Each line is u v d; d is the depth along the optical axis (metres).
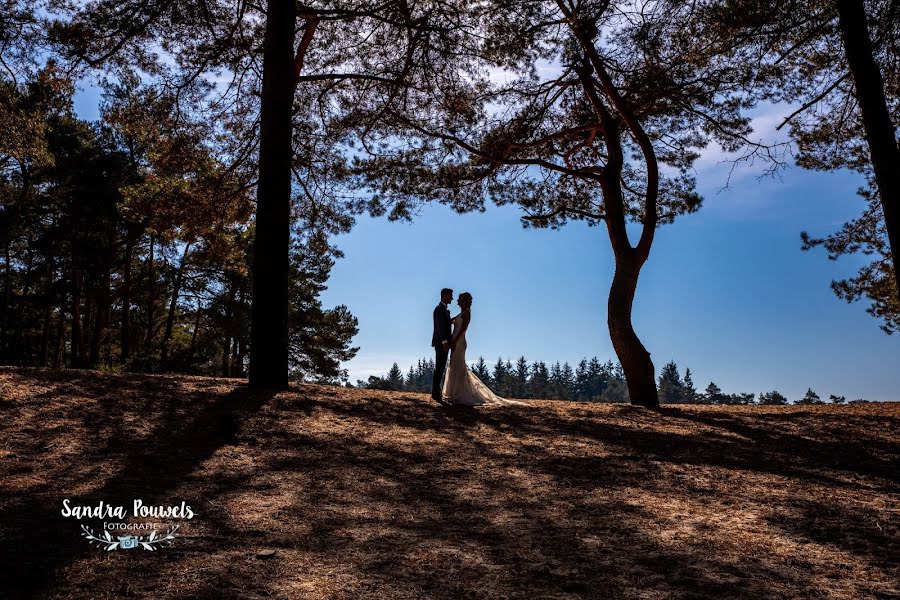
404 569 3.74
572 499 5.59
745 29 11.45
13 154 15.52
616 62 14.61
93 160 27.41
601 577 3.71
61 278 32.94
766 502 5.67
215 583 3.39
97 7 12.68
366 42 15.75
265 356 10.41
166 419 7.48
